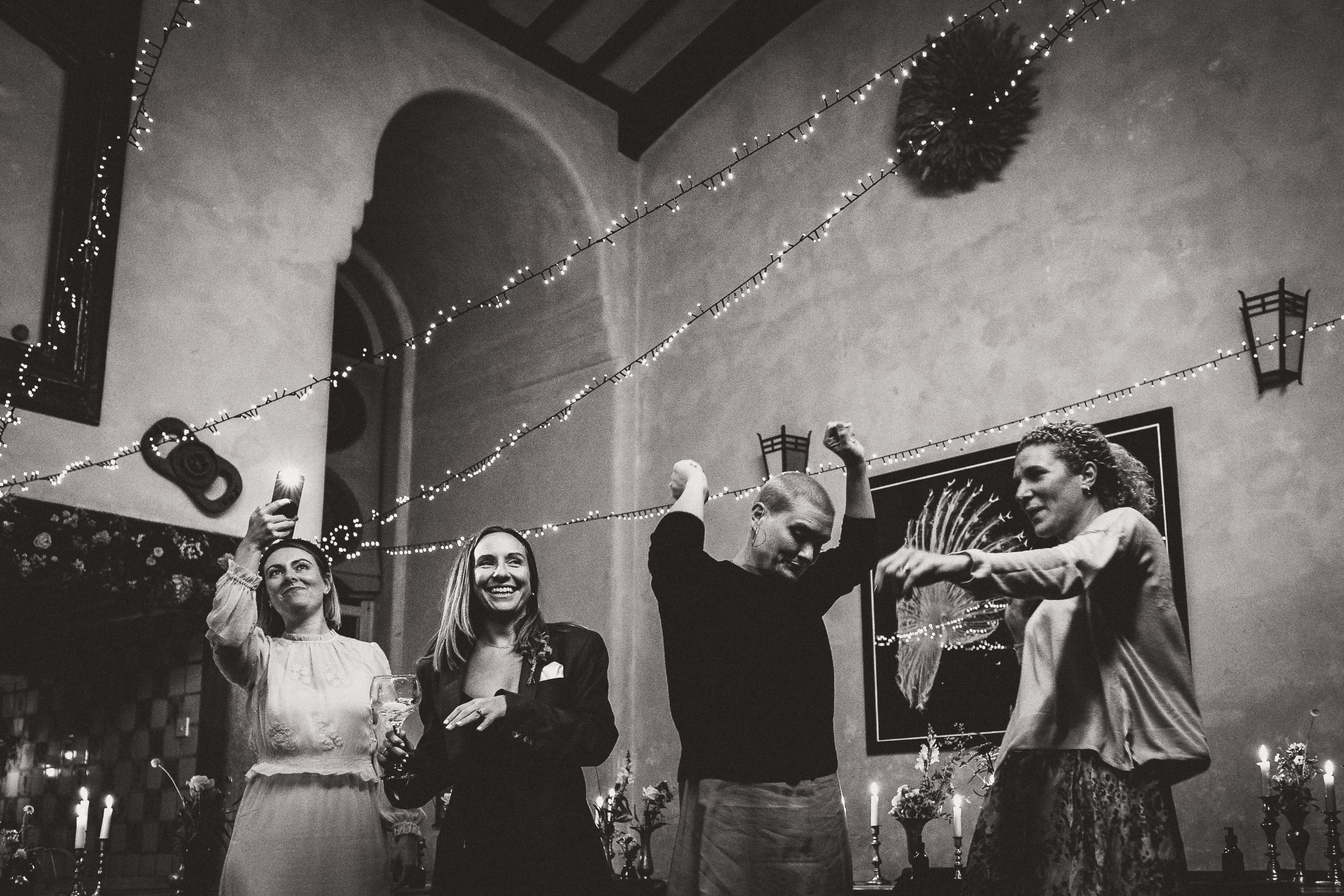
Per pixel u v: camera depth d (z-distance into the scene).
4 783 8.62
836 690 7.70
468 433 10.43
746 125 9.32
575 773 2.81
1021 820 2.12
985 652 6.89
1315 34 6.40
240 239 7.54
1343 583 5.79
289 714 3.24
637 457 9.38
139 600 6.93
